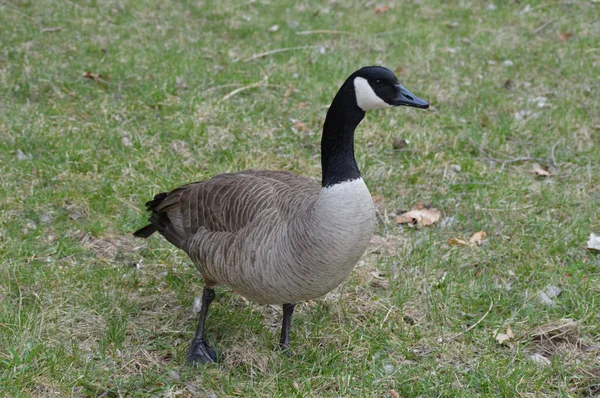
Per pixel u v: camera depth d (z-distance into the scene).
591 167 3.62
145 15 5.16
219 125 3.75
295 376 2.92
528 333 3.03
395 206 3.46
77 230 3.30
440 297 3.12
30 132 3.60
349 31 5.04
